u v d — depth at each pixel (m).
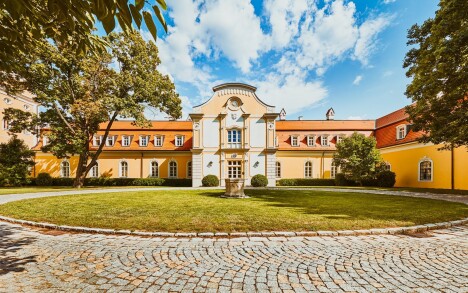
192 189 19.28
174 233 5.36
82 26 2.37
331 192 16.20
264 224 6.12
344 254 4.31
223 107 25.97
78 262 3.91
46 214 7.39
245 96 26.06
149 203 10.02
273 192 16.19
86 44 2.71
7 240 5.08
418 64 14.59
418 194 14.61
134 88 20.42
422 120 14.85
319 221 6.45
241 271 3.59
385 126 28.03
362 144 22.47
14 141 24.39
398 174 24.59
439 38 12.59
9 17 2.50
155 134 29.81
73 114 19.36
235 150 25.42
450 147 16.02
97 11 1.86
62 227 5.87
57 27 2.56
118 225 6.02
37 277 3.36
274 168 25.30
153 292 2.96
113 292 2.95
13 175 23.48
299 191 17.11
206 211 7.98
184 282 3.23
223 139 25.56
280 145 29.69
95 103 18.91
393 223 6.23
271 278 3.37
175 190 17.98
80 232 5.70
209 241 5.01
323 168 29.03
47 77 17.86
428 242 5.01
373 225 6.03
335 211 8.05
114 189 19.23
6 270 3.59
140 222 6.32
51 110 20.31
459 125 12.82
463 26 11.18
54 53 17.36
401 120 24.89
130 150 28.59
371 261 4.00
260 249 4.56
